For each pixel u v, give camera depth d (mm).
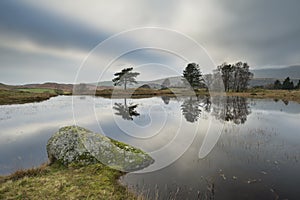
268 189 4285
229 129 10289
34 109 19547
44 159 6195
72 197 3678
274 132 9688
